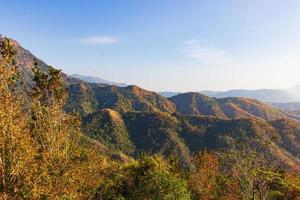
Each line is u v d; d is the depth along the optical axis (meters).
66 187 33.38
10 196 27.12
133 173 57.06
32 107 40.28
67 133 41.97
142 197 51.78
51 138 39.44
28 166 28.45
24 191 27.89
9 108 28.45
